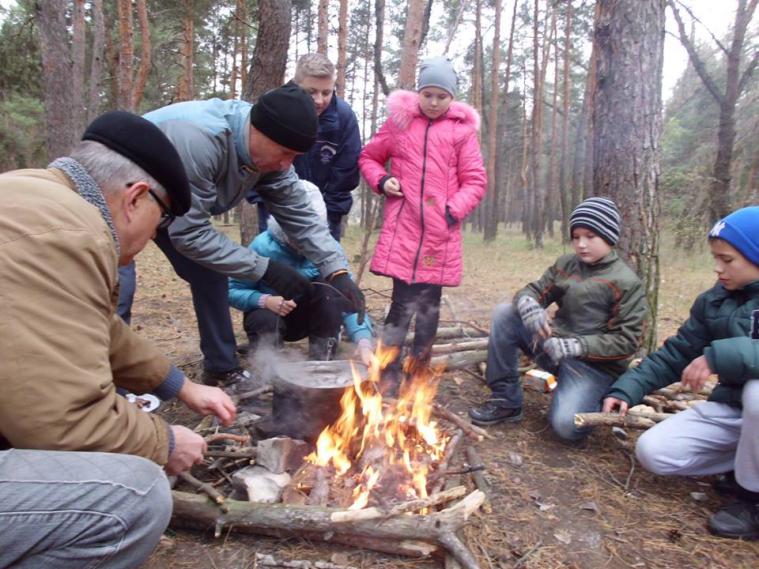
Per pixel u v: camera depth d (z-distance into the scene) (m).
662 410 2.98
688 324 2.53
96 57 11.38
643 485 2.44
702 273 8.92
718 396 2.31
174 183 1.48
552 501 2.27
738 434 2.22
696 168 12.03
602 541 2.04
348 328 3.04
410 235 3.30
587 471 2.52
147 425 1.46
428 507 2.00
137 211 1.44
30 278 1.18
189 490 2.14
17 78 12.52
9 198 1.24
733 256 2.21
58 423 1.21
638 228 3.57
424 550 1.86
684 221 11.02
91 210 1.32
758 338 2.20
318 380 2.43
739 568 1.93
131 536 1.34
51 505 1.24
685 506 2.28
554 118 19.53
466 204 3.23
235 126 2.44
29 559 1.26
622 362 2.74
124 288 2.80
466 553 1.79
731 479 2.36
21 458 1.24
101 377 1.29
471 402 3.21
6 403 1.17
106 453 1.33
